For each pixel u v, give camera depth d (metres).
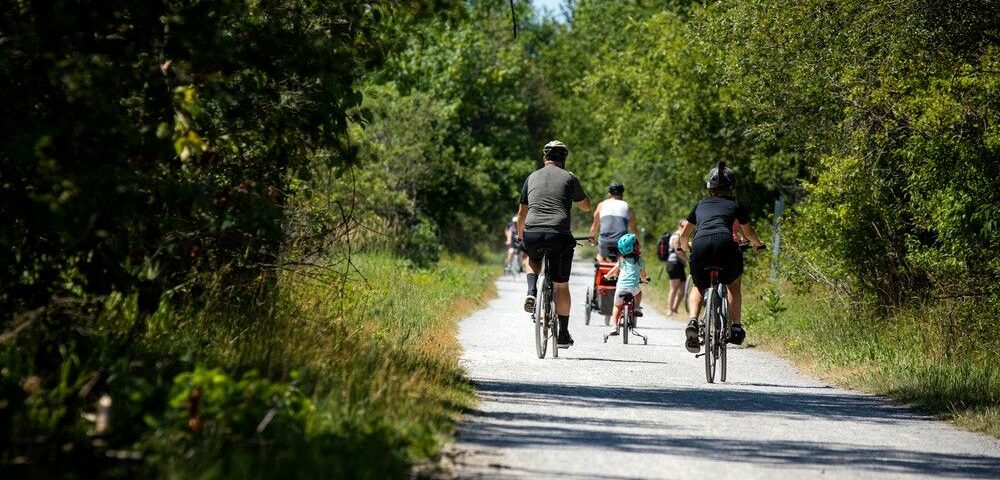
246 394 20.81
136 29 23.08
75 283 24.86
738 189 97.88
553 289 43.31
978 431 29.16
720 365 41.44
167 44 23.41
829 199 56.59
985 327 44.34
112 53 23.20
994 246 45.44
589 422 27.53
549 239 41.94
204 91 25.75
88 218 22.31
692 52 96.00
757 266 82.25
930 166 46.44
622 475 21.00
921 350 44.19
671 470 21.72
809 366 44.12
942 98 45.00
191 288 30.50
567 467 21.47
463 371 35.47
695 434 26.44
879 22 50.44
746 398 34.06
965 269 46.78
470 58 148.38
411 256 96.88
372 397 24.34
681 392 34.84
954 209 45.03
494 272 127.50
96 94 21.86
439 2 29.44
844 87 55.31
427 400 26.67
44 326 23.67
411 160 116.81
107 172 22.50
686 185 104.25
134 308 27.78
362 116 31.27
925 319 47.88
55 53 22.05
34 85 22.38
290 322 32.72
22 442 18.19
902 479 22.09
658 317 75.38
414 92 123.00
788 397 34.81
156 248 26.64
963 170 45.16
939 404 33.16
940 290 49.09
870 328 50.12
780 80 61.16
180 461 18.05
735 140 95.44
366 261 75.56
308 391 24.36
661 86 100.81
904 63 48.94
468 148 144.50
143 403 20.67
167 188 25.34
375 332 39.44
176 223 27.11
